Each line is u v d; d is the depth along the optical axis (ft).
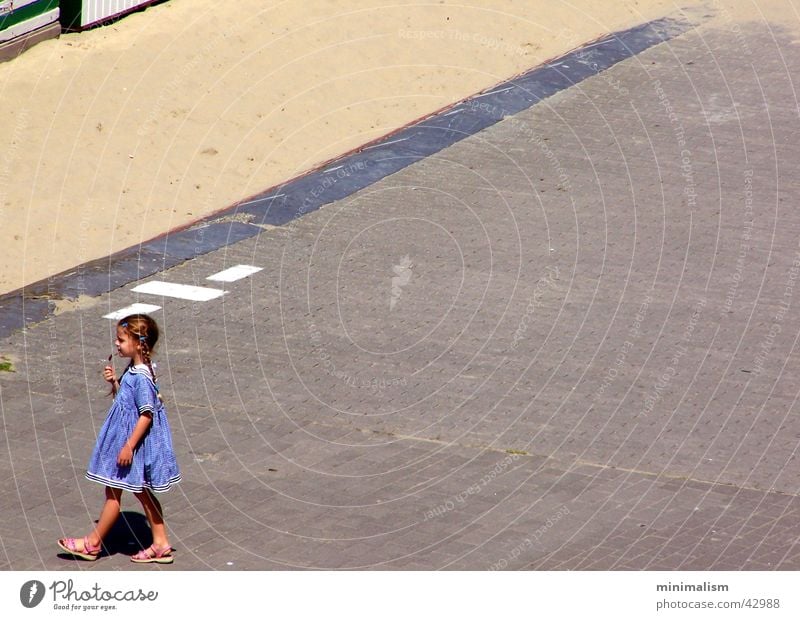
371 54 171.83
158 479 72.02
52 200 135.13
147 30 167.94
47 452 86.84
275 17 175.42
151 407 71.31
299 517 79.15
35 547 74.38
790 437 91.56
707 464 87.40
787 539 77.25
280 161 147.33
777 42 181.16
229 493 82.02
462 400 97.04
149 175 141.79
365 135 153.99
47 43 161.48
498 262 122.72
